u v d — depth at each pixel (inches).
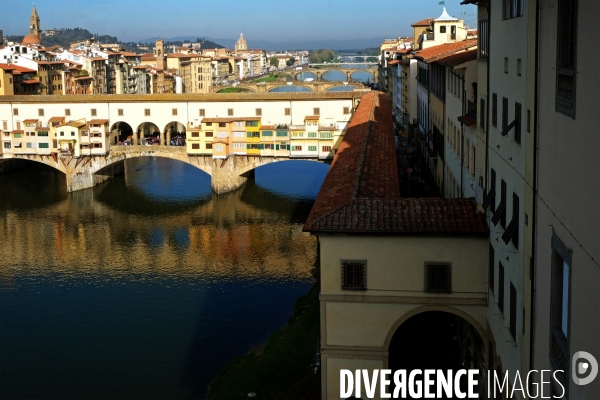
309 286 2765.7
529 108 979.3
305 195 4530.0
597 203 644.1
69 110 4931.1
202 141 4645.7
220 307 2541.8
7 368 2064.5
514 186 1098.7
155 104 4852.4
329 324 1379.2
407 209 1387.8
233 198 4480.8
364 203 1414.9
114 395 1892.2
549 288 855.7
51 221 3951.8
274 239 3511.3
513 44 1119.6
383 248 1348.4
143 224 3863.2
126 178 5211.6
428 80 3120.1
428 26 5487.2
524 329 1010.7
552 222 839.1
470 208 1386.6
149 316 2459.4
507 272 1146.7
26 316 2484.0
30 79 6314.0
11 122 4931.1
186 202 4402.1
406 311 1358.3
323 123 4729.3
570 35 787.4
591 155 664.4
